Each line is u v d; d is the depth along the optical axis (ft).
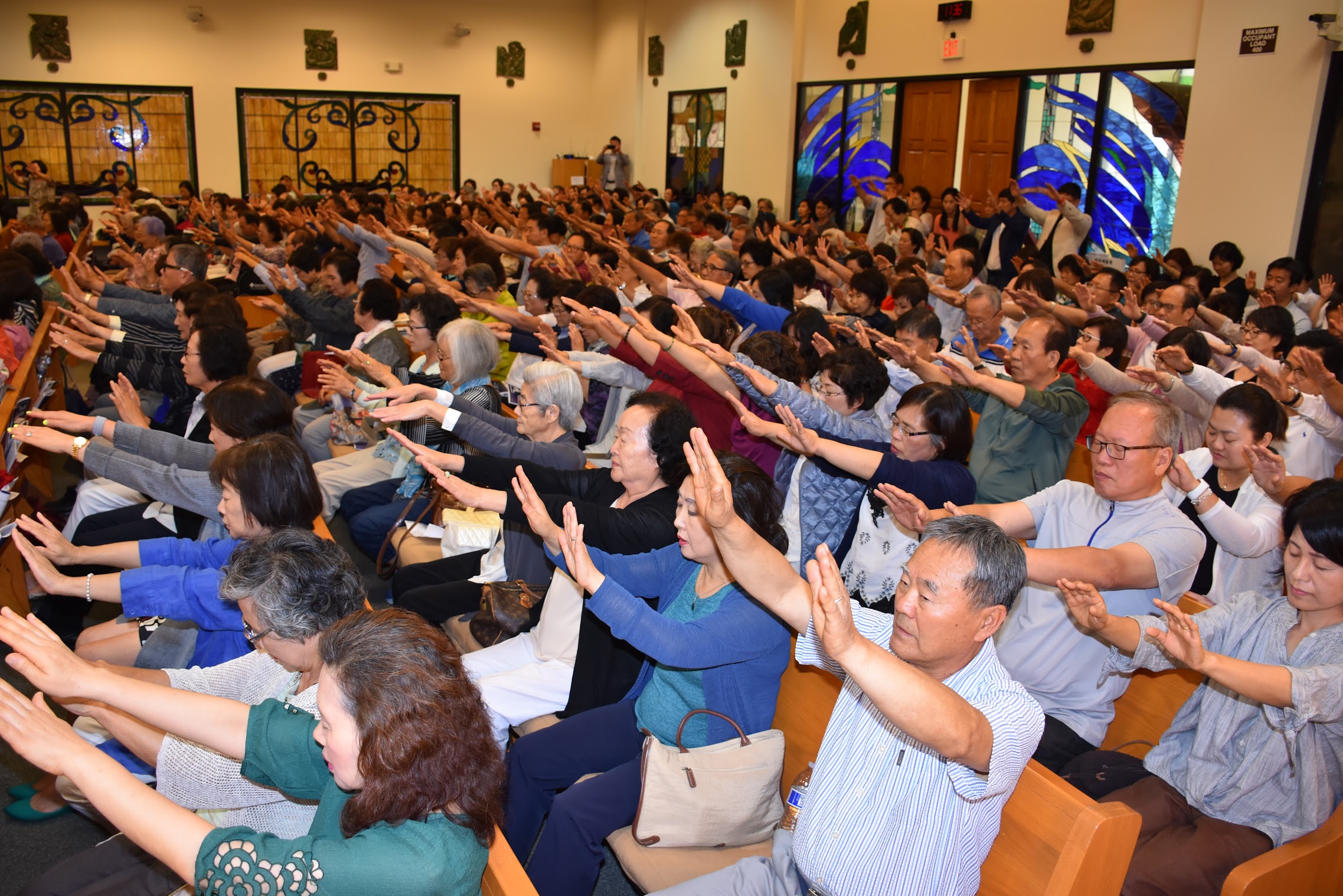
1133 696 8.16
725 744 7.14
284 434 10.39
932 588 5.37
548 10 60.13
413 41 57.88
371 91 57.57
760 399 11.57
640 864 6.84
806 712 7.82
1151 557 7.53
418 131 59.06
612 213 44.55
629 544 8.64
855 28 40.55
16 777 9.79
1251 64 26.18
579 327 16.12
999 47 34.47
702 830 6.94
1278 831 6.78
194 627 8.98
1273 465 8.93
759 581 6.34
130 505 13.02
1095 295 19.36
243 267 27.25
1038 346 12.20
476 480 10.02
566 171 59.62
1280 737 6.73
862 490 10.24
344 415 16.01
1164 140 29.63
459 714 4.95
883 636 6.33
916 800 5.60
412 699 4.82
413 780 4.78
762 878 6.48
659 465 8.88
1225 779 6.94
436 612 10.66
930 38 37.19
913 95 38.52
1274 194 25.91
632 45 57.11
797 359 12.09
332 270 19.65
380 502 14.21
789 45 44.27
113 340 16.98
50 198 45.65
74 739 5.04
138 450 10.28
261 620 6.45
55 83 51.29
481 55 59.31
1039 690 8.04
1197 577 10.74
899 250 30.04
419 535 12.76
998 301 16.25
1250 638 7.13
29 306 17.76
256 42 54.80
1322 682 6.22
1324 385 12.09
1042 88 33.30
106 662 9.28
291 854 4.71
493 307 16.84
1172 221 29.60
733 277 20.12
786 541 7.80
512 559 10.23
